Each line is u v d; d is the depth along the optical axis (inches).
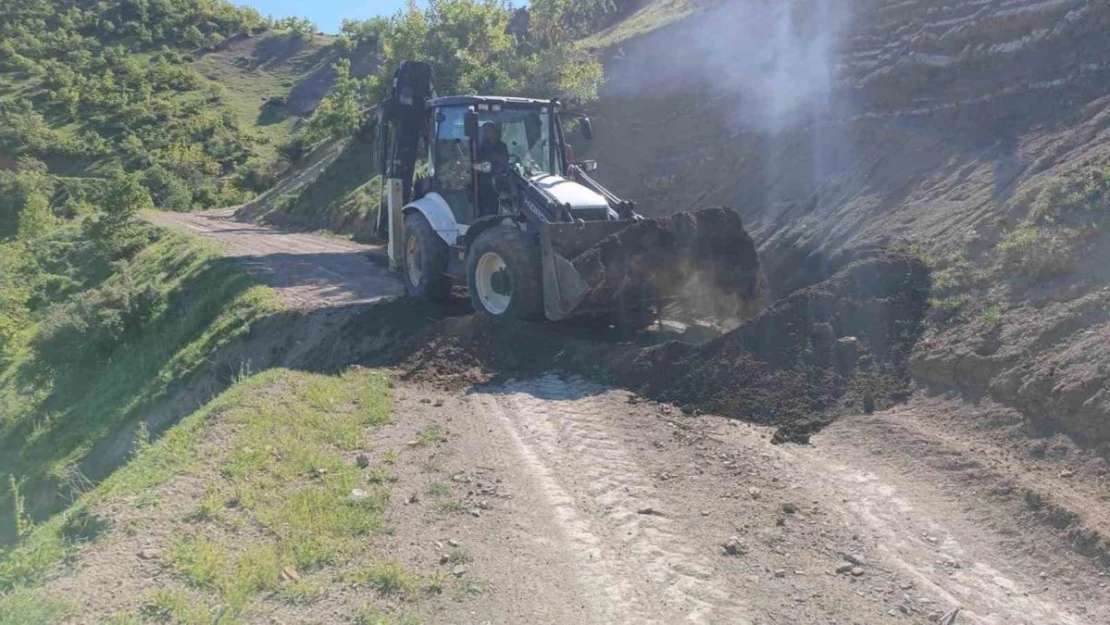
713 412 305.7
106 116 3230.8
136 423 558.9
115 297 775.1
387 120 538.0
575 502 235.6
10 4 4365.2
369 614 175.9
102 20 4397.1
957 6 533.0
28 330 920.9
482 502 233.0
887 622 180.2
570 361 359.6
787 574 199.0
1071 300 283.9
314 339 481.7
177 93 3595.0
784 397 302.7
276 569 190.1
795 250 469.1
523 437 284.8
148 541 200.7
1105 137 354.0
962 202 390.0
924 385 298.0
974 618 182.2
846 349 317.4
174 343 643.5
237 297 629.6
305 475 242.7
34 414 705.0
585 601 186.1
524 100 466.9
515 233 402.6
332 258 784.3
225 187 2437.3
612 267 364.8
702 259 384.5
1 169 2652.6
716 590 191.6
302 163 1598.2
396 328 433.4
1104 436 234.8
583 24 1082.7
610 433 288.2
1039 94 430.3
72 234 1336.1
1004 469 239.5
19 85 3577.8
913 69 520.1
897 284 344.2
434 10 1024.2
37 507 546.0
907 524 221.9
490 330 379.6
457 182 470.6
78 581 183.5
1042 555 204.7
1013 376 269.3
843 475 251.4
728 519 225.6
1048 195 329.7
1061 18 448.1
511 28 1288.1
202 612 172.7
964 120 462.0
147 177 2349.9
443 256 471.2
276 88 3727.9
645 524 222.4
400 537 211.6
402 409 311.7
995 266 327.6
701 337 391.9
